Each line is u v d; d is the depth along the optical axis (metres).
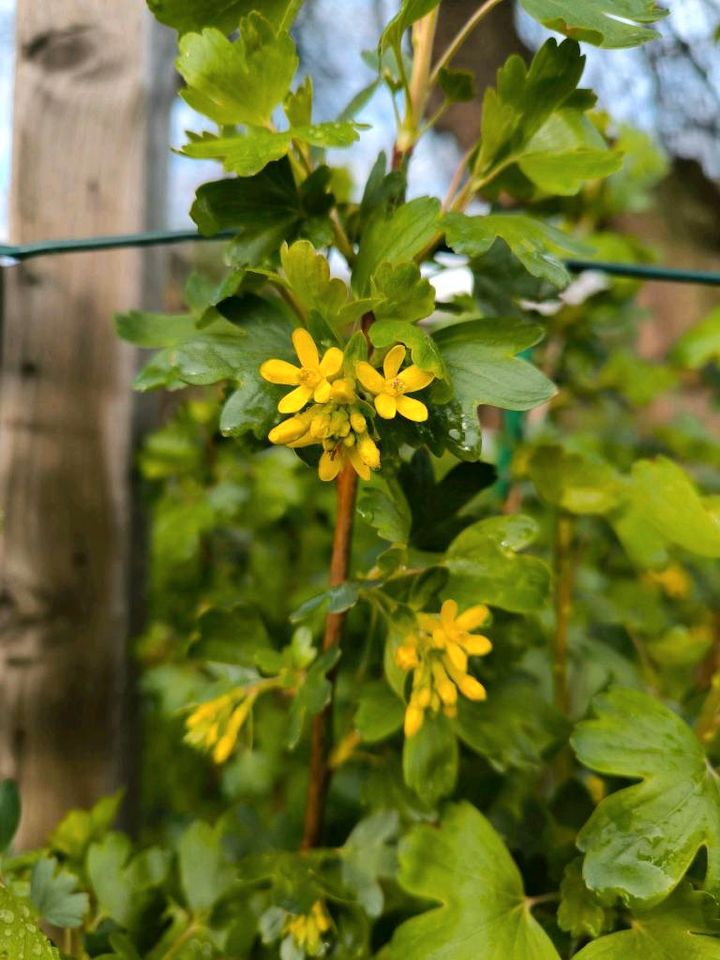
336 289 0.20
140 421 0.35
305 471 0.40
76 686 0.34
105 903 0.25
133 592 0.36
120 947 0.23
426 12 0.20
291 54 0.20
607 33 0.20
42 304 0.33
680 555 0.39
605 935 0.21
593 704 0.22
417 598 0.22
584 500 0.28
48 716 0.34
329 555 0.42
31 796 0.34
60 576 0.34
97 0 0.32
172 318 0.26
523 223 0.21
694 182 0.81
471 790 0.26
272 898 0.23
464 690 0.21
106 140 0.33
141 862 0.25
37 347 0.33
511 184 0.24
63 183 0.33
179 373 0.20
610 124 0.35
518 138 0.22
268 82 0.21
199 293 0.26
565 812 0.25
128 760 0.36
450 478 0.23
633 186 0.37
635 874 0.20
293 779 0.36
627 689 0.23
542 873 0.24
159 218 0.34
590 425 0.48
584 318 0.38
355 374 0.19
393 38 0.21
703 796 0.21
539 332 0.20
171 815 0.33
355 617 0.26
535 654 0.31
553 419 0.43
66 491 0.33
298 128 0.20
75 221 0.33
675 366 0.41
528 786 0.27
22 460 0.33
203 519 0.37
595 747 0.22
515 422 0.34
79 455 0.33
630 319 0.38
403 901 0.25
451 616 0.21
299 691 0.22
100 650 0.34
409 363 0.20
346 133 0.20
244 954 0.24
